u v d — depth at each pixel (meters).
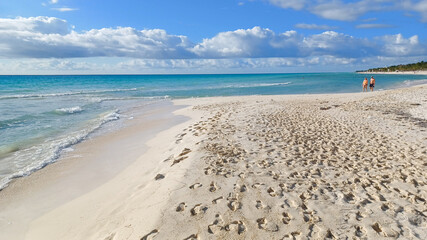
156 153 8.25
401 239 3.78
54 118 14.66
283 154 7.17
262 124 10.72
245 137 8.72
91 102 22.88
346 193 5.05
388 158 7.00
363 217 4.27
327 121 11.66
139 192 5.46
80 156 8.33
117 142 9.94
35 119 14.16
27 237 4.38
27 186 6.22
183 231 3.89
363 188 5.28
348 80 64.19
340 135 9.30
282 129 9.99
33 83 55.97
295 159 6.82
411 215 4.34
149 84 55.09
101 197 5.56
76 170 7.19
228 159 6.69
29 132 11.23
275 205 4.56
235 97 25.42
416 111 13.70
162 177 6.03
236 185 5.26
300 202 4.68
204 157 6.81
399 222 4.16
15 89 37.62
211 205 4.53
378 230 3.96
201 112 15.57
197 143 8.17
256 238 3.75
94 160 7.96
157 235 3.83
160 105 20.98
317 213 4.35
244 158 6.78
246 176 5.70
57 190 6.02
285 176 5.76
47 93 31.44
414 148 7.82
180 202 4.64
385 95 21.44
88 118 14.84
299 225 4.04
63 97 27.41
